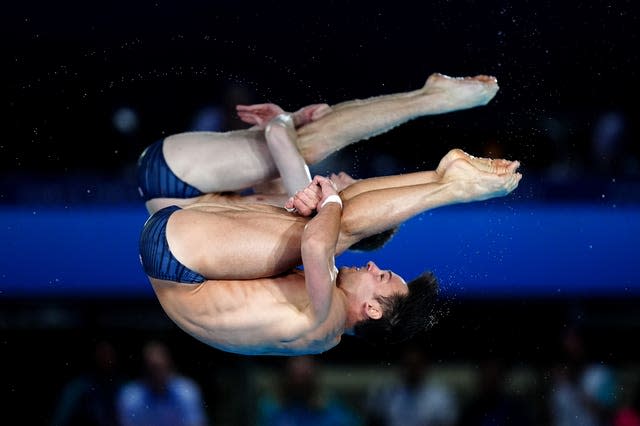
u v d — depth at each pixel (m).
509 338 13.92
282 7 17.12
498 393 13.51
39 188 14.41
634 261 13.48
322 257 7.62
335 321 8.20
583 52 16.77
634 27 16.53
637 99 16.69
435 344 14.23
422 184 8.51
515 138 16.11
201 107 16.50
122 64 16.64
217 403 13.64
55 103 16.16
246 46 17.03
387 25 17.22
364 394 14.61
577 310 13.80
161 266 8.22
